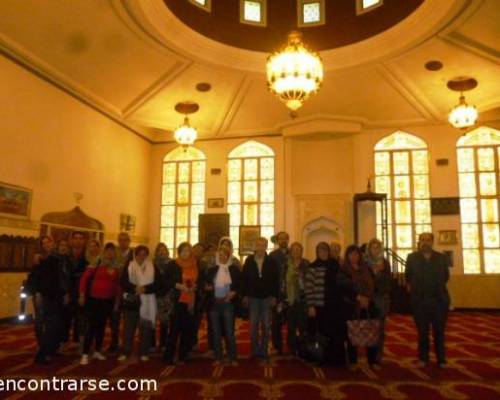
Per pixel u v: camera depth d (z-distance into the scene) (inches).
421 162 535.8
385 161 542.9
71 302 232.5
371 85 468.1
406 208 530.6
